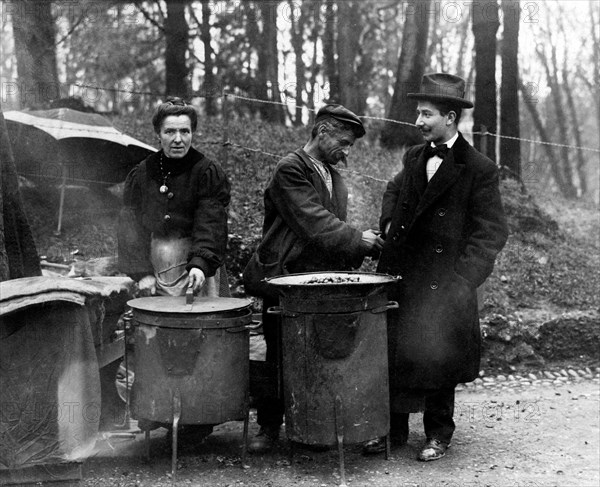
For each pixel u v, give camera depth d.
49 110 8.00
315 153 4.41
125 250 4.47
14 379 3.47
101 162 7.92
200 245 4.22
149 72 16.38
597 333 6.75
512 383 6.23
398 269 4.30
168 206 4.35
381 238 4.56
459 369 4.18
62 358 3.52
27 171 7.86
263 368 4.48
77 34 14.19
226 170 8.25
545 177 22.36
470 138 15.51
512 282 7.78
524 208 9.60
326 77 16.75
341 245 4.20
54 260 6.96
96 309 3.82
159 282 4.39
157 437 4.57
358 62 17.36
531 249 8.73
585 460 4.24
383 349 4.02
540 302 7.54
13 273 4.68
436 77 4.24
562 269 8.31
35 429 3.50
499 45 16.33
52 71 9.59
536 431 4.82
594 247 9.70
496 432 4.80
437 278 4.21
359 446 4.48
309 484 3.81
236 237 7.23
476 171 4.22
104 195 8.16
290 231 4.35
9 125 7.59
